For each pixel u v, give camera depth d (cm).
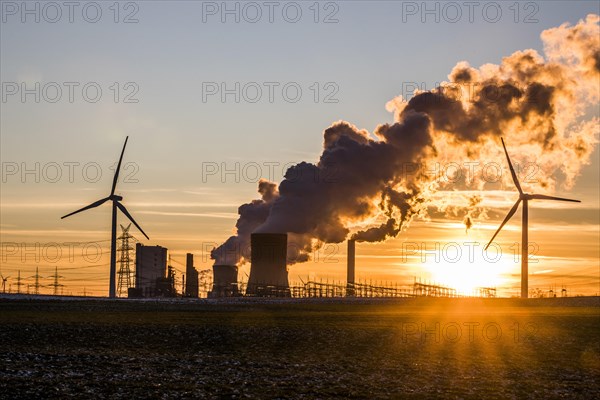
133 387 14700
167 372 16688
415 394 15588
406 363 19612
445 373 18262
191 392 14612
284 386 15712
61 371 15938
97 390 14262
